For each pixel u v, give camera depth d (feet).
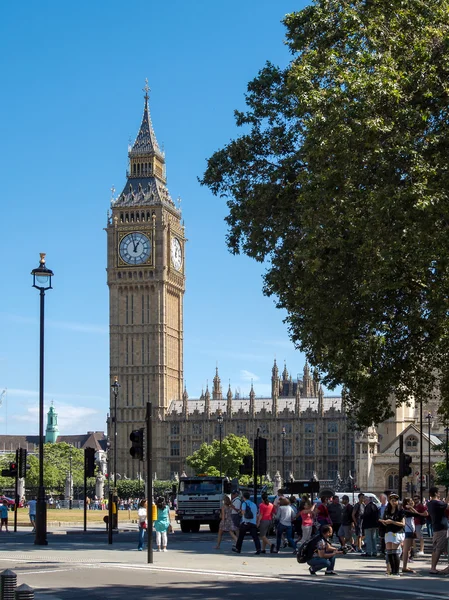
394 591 117.39
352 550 192.03
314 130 172.55
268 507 184.24
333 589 118.83
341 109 164.76
